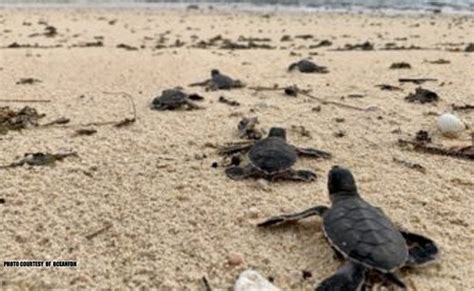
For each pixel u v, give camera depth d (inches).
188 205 13.4
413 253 10.8
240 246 11.6
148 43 43.9
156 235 12.1
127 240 11.9
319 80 27.7
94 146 17.7
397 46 42.3
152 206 13.4
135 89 25.9
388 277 10.0
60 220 12.7
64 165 16.0
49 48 38.6
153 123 20.1
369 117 20.7
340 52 37.9
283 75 29.1
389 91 24.9
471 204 13.5
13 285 10.4
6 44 41.2
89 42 43.8
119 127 19.6
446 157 16.6
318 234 11.9
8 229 12.3
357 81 27.2
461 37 47.9
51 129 19.5
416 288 10.1
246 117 20.7
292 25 57.4
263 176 14.7
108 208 13.3
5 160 16.4
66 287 10.4
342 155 16.7
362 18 63.8
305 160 16.3
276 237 11.9
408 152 17.0
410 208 13.2
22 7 70.9
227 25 56.9
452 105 22.1
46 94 24.7
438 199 13.7
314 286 10.2
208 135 18.7
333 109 21.9
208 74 29.5
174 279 10.6
